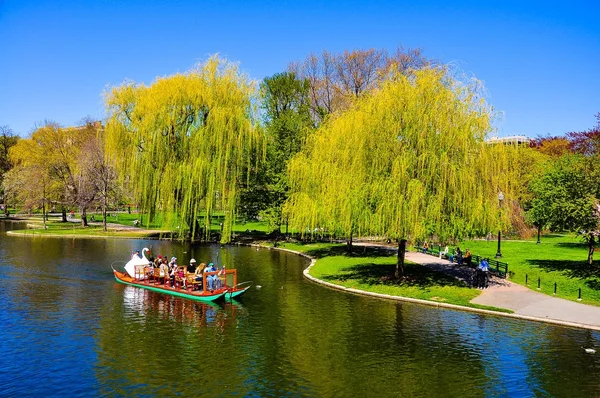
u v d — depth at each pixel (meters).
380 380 18.12
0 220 90.00
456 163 30.12
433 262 43.91
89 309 27.47
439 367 19.34
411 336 23.05
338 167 34.31
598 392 17.23
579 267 37.97
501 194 31.88
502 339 22.56
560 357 20.34
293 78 70.75
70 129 86.12
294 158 48.38
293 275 38.59
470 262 41.28
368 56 69.12
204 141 49.16
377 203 30.62
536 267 39.34
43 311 26.91
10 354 20.36
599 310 26.72
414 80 31.52
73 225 78.56
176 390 17.12
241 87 51.66
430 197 29.72
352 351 21.08
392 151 31.09
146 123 48.75
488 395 17.00
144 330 23.73
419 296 30.36
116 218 92.12
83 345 21.52
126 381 17.81
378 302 29.58
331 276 37.19
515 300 29.08
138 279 33.91
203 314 26.69
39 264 41.75
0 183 94.38
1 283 33.81
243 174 56.03
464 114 30.62
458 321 25.42
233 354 20.61
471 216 29.66
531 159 64.69
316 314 26.81
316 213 38.47
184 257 47.75
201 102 49.78
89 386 17.41
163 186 49.47
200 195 49.22
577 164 36.72
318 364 19.59
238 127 50.28
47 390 17.09
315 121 67.56
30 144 84.25
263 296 31.08
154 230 71.81
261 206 59.88
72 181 75.94
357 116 32.28
